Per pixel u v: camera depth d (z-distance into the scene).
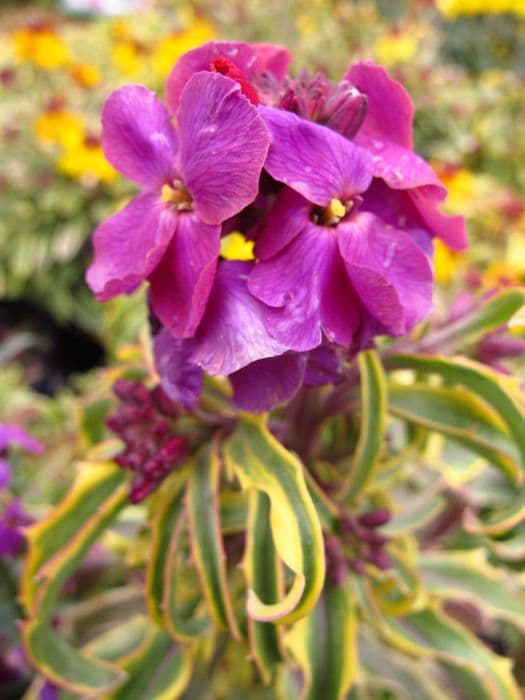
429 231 0.07
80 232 0.29
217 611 0.07
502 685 0.09
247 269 0.06
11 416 0.18
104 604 0.11
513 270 0.19
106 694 0.08
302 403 0.08
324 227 0.06
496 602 0.10
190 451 0.08
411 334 0.08
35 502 0.14
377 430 0.07
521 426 0.07
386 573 0.09
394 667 0.10
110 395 0.10
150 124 0.06
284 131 0.05
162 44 0.31
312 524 0.06
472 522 0.09
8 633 0.10
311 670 0.08
